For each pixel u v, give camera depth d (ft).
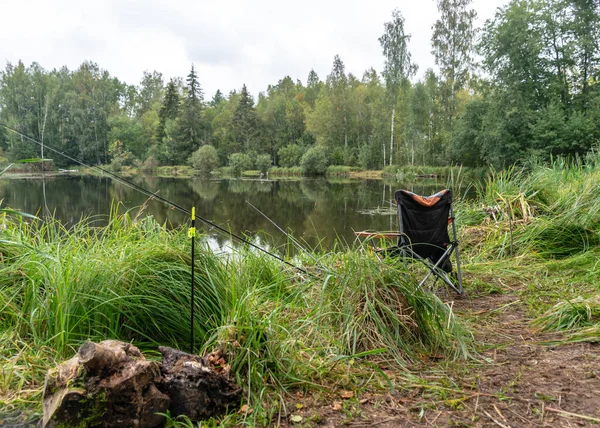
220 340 6.50
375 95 152.56
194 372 5.56
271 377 6.35
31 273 8.39
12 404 5.82
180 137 184.24
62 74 220.23
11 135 159.43
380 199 57.21
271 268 12.08
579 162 21.83
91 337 7.64
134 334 8.25
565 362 7.14
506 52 77.15
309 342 7.74
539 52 75.31
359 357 7.37
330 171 141.69
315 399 6.08
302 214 41.83
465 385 6.48
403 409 5.85
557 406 5.85
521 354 7.57
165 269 8.73
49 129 180.96
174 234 10.62
